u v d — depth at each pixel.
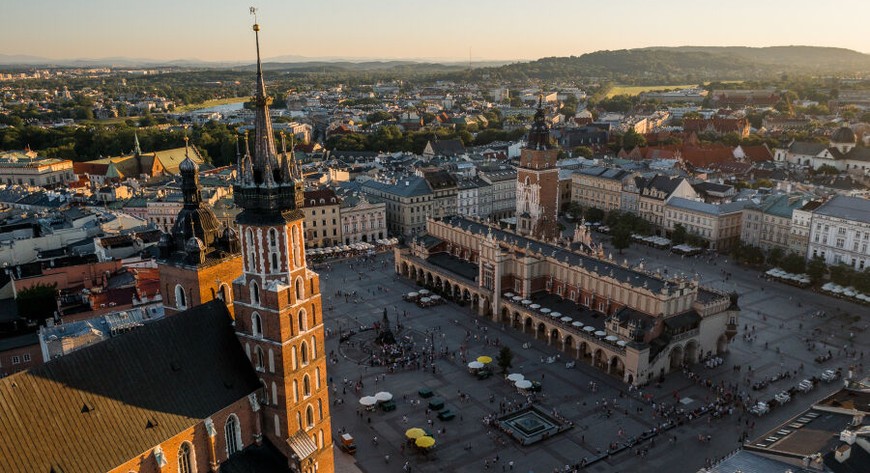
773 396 139.50
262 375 93.88
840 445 87.88
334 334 174.75
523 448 122.62
